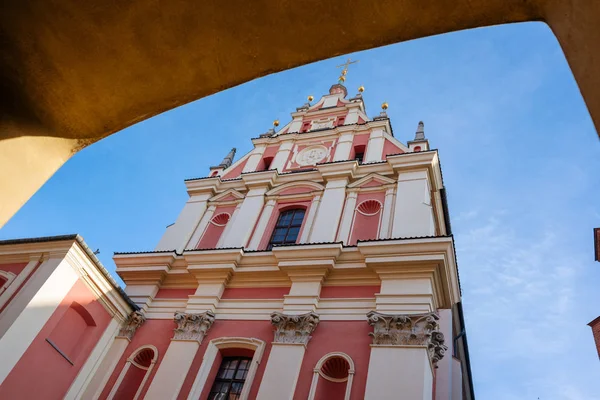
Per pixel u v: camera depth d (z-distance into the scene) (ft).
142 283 58.34
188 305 52.90
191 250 56.39
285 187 64.95
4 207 15.43
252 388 43.50
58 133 16.40
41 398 42.83
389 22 12.75
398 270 46.42
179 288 57.00
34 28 14.43
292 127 78.54
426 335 40.81
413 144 64.95
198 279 55.31
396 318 42.29
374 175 60.29
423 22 12.37
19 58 14.97
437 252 45.37
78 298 47.29
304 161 69.87
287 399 40.52
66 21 14.21
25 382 41.22
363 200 58.59
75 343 47.88
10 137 15.38
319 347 44.32
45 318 43.39
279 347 44.78
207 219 65.98
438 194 61.62
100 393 47.60
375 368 39.88
